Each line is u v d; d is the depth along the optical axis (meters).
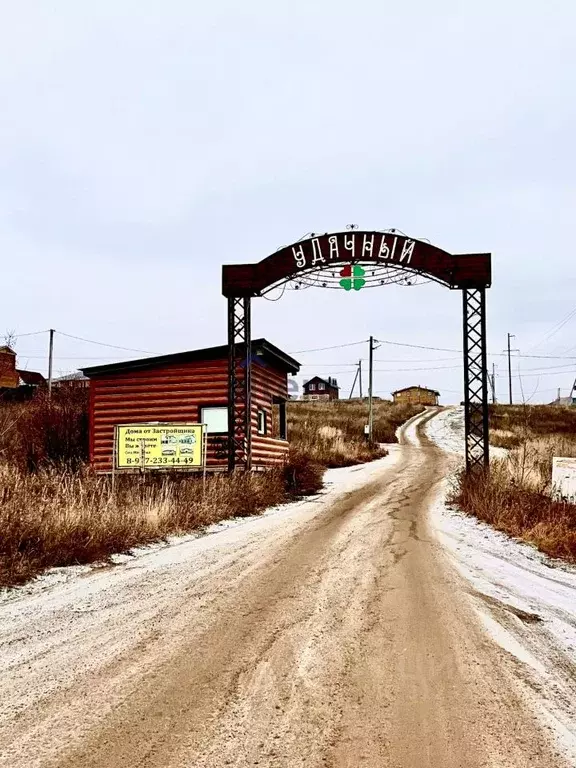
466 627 5.98
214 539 11.37
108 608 6.68
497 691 4.48
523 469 16.00
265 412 23.69
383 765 3.43
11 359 57.25
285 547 10.29
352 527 12.55
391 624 6.05
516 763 3.47
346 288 18.59
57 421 23.06
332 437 41.62
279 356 23.64
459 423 66.25
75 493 12.29
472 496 15.17
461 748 3.63
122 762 3.44
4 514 9.42
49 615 6.43
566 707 4.24
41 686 4.52
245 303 19.12
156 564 9.06
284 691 4.43
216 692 4.41
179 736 3.75
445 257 17.89
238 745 3.64
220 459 20.92
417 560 9.21
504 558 9.78
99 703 4.22
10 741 3.68
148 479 17.12
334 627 5.96
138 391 22.00
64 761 3.45
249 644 5.46
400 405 87.06
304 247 18.53
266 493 16.94
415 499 17.88
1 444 21.25
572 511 12.48
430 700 4.30
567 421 61.16
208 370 21.61
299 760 3.47
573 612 6.68
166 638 5.64
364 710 4.13
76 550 9.35
